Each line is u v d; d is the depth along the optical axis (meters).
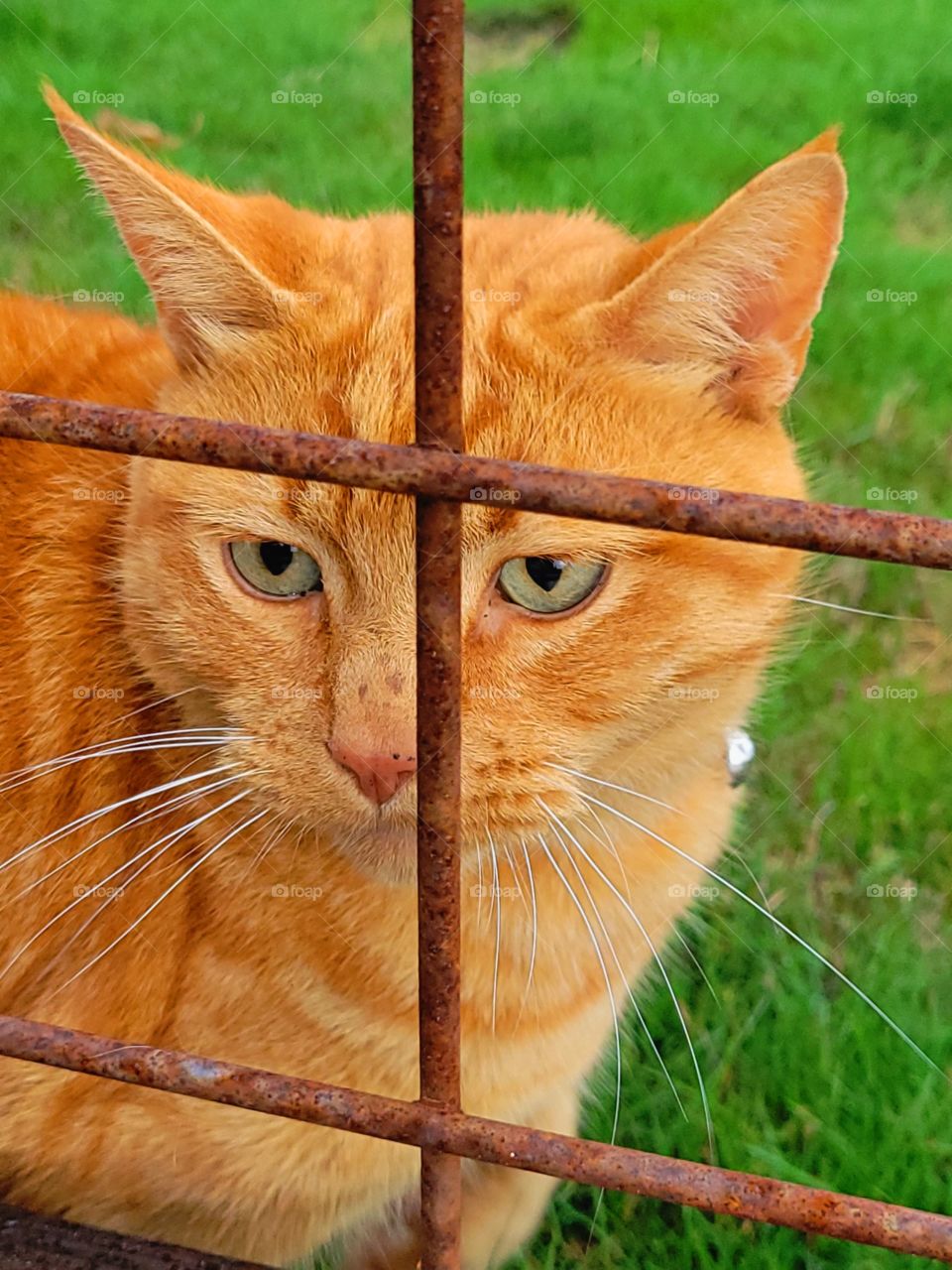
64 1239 0.38
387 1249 0.52
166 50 1.18
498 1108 0.47
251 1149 0.44
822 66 1.18
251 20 1.21
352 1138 0.45
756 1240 0.50
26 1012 0.46
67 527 0.46
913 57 1.19
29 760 0.45
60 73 1.12
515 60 1.18
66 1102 0.44
